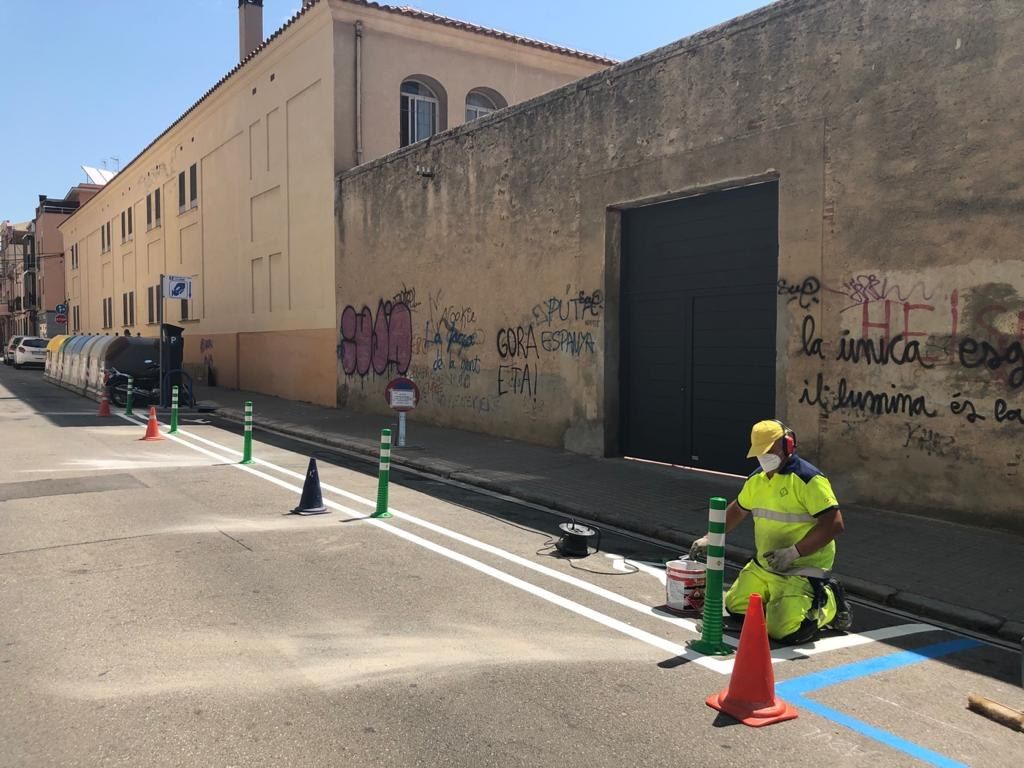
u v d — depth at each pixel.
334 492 9.39
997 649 4.93
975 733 3.72
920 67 7.74
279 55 21.34
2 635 4.62
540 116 12.65
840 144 8.45
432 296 15.62
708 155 9.93
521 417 13.32
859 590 5.96
